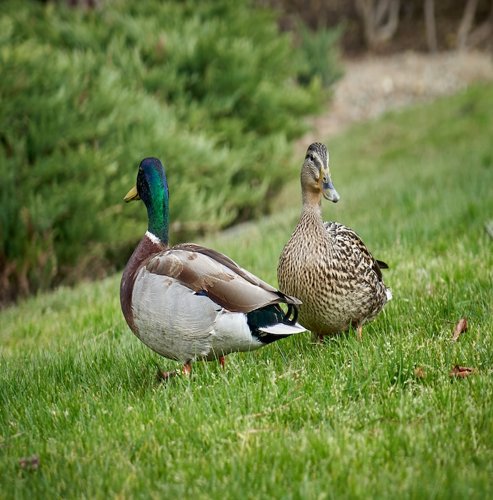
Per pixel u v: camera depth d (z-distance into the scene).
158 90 14.73
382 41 30.52
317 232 5.35
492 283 6.36
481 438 3.80
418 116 22.53
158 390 4.89
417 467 3.54
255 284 4.75
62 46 15.30
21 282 10.99
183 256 4.86
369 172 18.03
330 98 19.98
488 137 18.59
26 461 4.05
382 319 6.04
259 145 15.56
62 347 6.80
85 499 3.59
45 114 11.36
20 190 10.82
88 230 11.17
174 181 12.57
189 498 3.47
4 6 16.80
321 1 34.06
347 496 3.35
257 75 16.30
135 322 4.97
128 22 15.67
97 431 4.29
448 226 9.15
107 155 11.42
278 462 3.70
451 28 30.20
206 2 18.12
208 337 4.79
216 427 4.16
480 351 4.87
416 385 4.49
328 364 4.98
